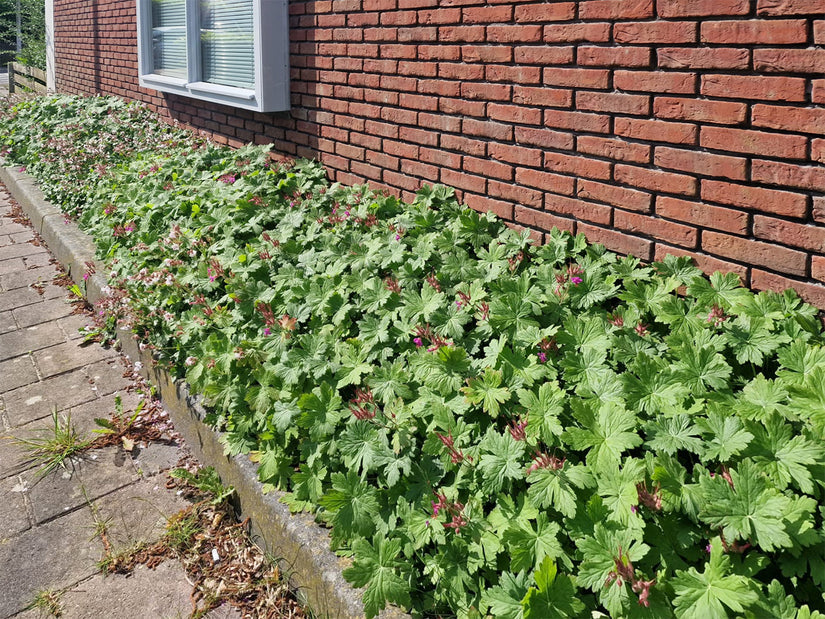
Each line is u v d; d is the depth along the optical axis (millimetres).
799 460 1885
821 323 2355
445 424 2426
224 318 3541
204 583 2684
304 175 4754
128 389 4078
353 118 4461
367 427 2555
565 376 2436
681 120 2637
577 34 2945
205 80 6328
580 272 2918
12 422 3812
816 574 1751
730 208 2547
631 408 2242
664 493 1907
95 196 5980
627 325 2641
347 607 2254
